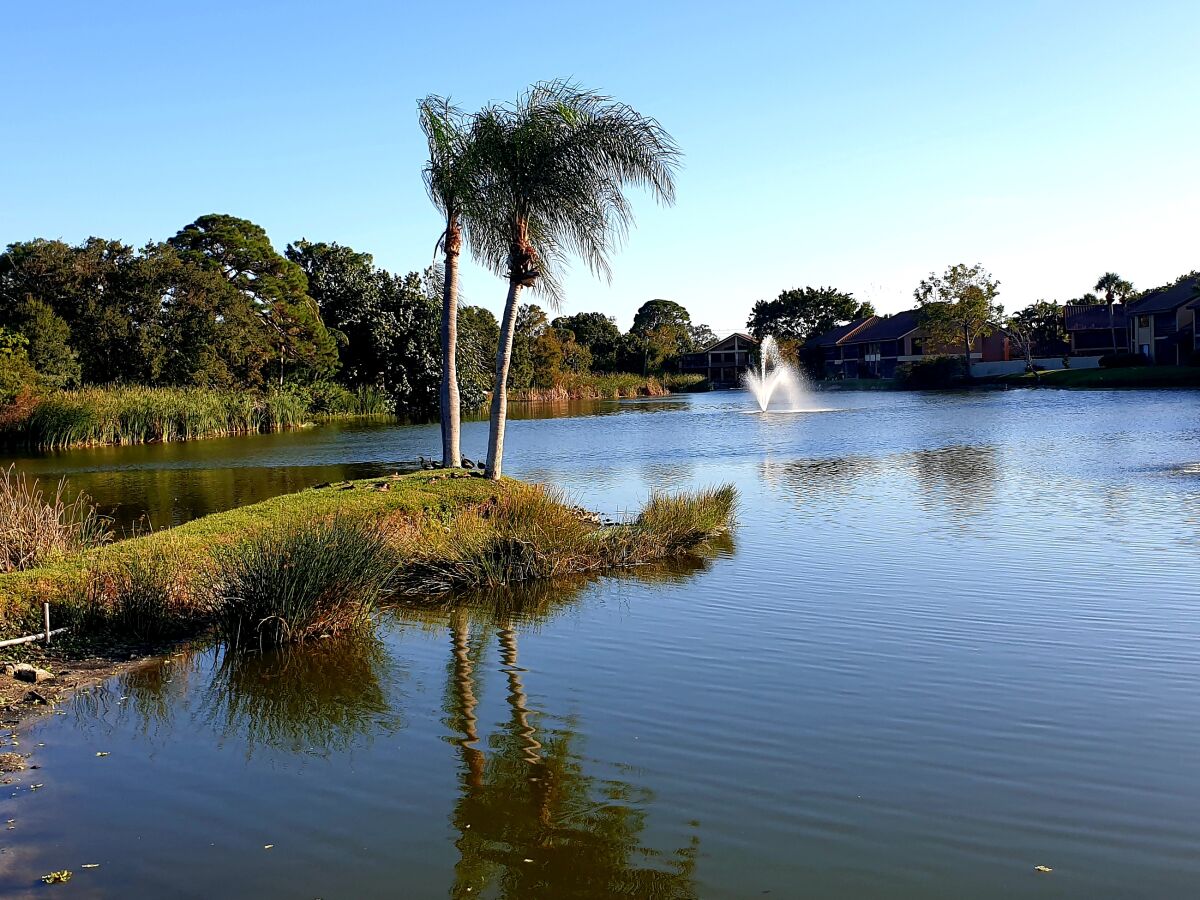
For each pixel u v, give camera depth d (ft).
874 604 33.35
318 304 202.08
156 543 35.58
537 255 55.01
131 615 30.81
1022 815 17.97
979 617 31.35
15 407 114.21
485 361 205.26
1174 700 23.61
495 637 30.86
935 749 21.01
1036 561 39.29
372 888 15.85
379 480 52.16
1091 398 160.25
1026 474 67.51
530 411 187.52
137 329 154.71
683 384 311.68
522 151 51.70
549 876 16.19
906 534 46.19
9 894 15.62
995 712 23.08
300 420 157.38
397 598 36.65
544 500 44.83
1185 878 15.75
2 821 18.33
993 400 170.19
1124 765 20.04
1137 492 57.16
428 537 40.81
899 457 82.12
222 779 20.26
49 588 30.89
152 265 157.89
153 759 21.36
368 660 28.66
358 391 193.16
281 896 15.61
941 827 17.57
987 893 15.39
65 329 144.77
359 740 22.33
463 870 16.42
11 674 26.86
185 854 17.02
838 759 20.57
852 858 16.55
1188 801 18.42
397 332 196.85
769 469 75.92
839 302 394.93
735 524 50.26
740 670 26.66
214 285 165.07
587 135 51.88
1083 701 23.67
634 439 109.60
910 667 26.50
